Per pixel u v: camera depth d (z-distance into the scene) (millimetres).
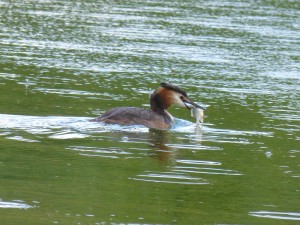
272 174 13344
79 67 23109
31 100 18328
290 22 34469
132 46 27141
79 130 15547
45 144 14391
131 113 16484
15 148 13984
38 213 10805
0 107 17281
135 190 12078
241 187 12516
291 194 12305
